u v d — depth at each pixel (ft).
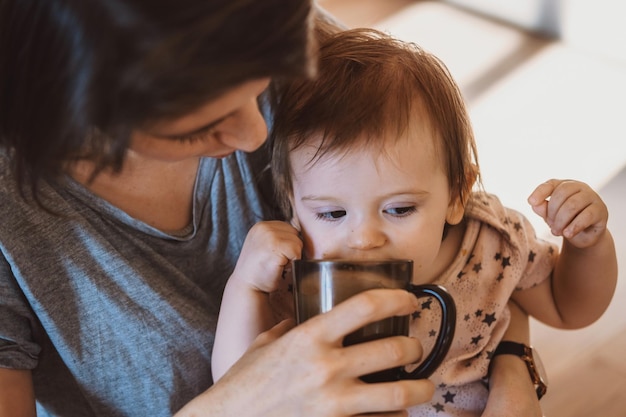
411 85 3.65
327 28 4.25
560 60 10.57
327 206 3.60
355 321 2.72
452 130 3.75
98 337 3.60
